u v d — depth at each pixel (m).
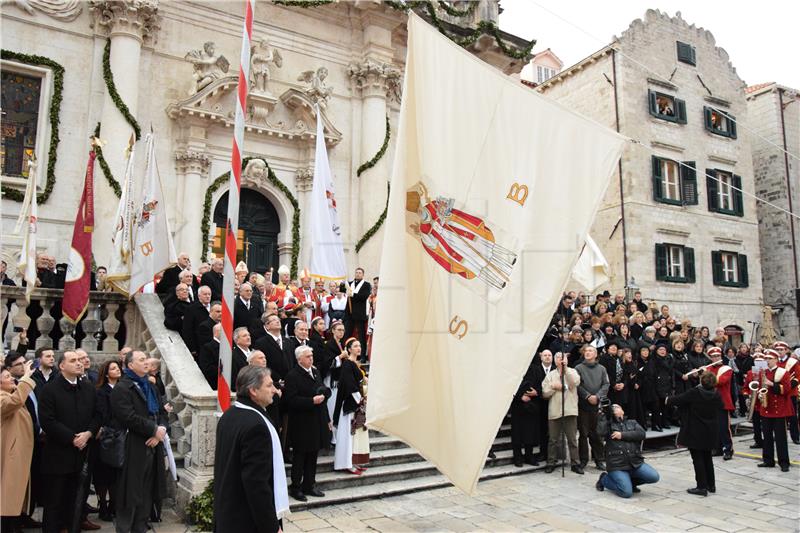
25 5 12.76
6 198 12.27
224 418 3.96
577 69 24.17
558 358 9.34
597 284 11.20
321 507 7.22
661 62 23.67
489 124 4.00
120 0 13.32
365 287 11.70
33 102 13.04
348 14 17.02
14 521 5.86
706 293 23.34
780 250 26.47
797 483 8.87
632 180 22.16
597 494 8.07
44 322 8.87
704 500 7.85
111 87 13.08
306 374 7.36
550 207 3.76
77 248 8.80
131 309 9.40
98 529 6.13
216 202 14.62
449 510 7.22
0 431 5.42
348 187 16.61
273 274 15.70
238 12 15.39
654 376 11.46
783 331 26.00
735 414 14.39
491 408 3.67
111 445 5.82
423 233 4.07
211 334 7.88
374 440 9.06
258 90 15.20
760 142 27.64
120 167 12.88
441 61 4.18
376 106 16.88
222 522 3.69
